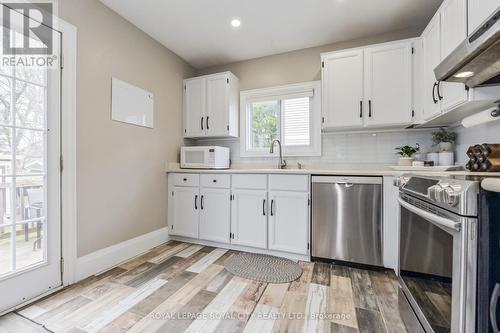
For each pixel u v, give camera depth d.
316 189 2.18
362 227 2.04
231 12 2.25
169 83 2.95
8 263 1.52
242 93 3.22
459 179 0.86
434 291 1.00
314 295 1.65
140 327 1.33
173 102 3.02
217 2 2.11
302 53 2.95
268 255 2.39
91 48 2.00
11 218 1.54
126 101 2.33
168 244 2.74
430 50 2.00
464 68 1.18
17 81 1.57
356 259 2.06
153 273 1.99
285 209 2.30
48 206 1.71
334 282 1.83
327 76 2.51
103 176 2.10
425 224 1.10
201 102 3.12
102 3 2.10
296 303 1.56
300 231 2.24
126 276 1.94
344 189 2.09
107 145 2.14
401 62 2.26
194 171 2.72
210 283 1.82
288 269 2.05
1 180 1.50
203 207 2.68
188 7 2.17
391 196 1.96
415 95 2.23
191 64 3.37
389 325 1.34
